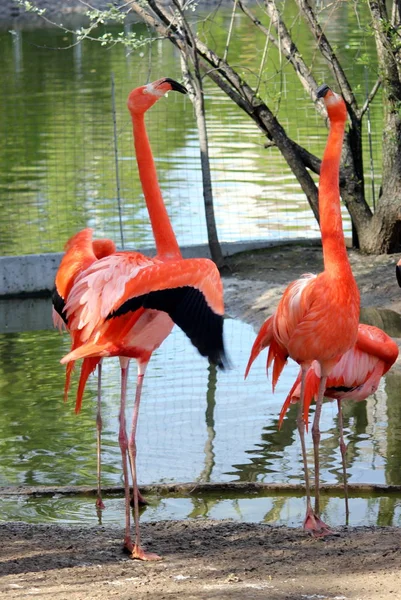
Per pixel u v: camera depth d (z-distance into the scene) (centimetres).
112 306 525
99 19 1352
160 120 2380
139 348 586
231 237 1515
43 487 745
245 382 1011
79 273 629
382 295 1268
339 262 621
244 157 2020
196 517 698
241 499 734
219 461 809
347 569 549
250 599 495
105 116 2381
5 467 798
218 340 509
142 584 521
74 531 638
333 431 879
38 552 586
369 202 1711
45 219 1614
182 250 1423
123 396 605
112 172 1942
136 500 584
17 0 1410
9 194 1784
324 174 628
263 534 627
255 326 1198
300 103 2419
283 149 1470
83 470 793
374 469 784
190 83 1415
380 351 744
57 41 3612
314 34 1454
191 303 509
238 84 1464
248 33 3647
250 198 1734
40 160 2027
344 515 698
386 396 966
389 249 1427
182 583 523
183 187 1798
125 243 1455
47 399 962
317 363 700
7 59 3312
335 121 631
